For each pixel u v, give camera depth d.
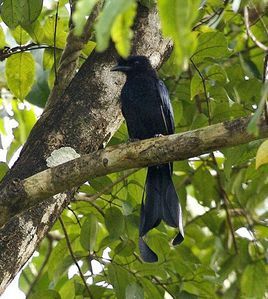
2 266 7.86
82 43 9.64
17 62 10.77
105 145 9.23
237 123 6.92
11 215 7.38
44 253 13.95
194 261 11.99
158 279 10.88
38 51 11.84
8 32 12.04
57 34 10.66
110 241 10.05
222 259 13.28
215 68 10.88
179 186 12.95
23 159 8.41
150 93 11.02
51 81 11.67
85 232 10.16
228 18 12.32
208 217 13.12
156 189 9.88
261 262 12.80
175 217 9.59
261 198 12.87
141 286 10.12
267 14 12.14
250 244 12.98
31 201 7.39
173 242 9.34
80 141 8.62
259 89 11.56
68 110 8.77
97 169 7.36
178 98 12.25
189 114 12.51
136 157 7.27
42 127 8.65
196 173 13.00
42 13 11.84
